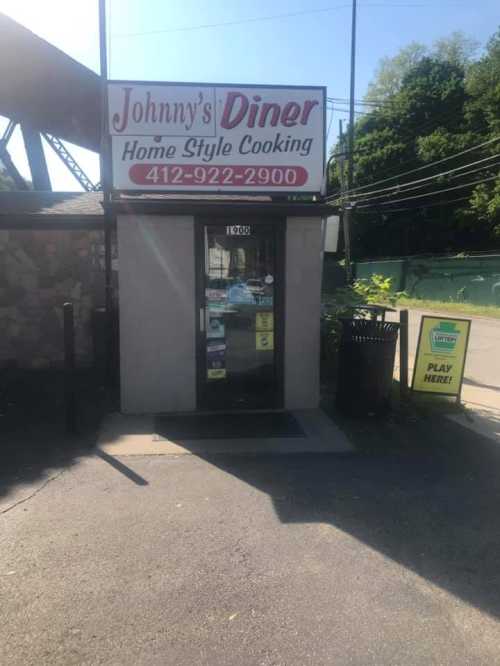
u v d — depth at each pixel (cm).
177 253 637
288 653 266
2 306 897
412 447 557
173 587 315
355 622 288
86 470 483
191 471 485
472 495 445
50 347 909
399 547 363
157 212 623
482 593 315
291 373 670
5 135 1543
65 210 916
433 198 4266
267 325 668
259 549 357
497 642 276
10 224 874
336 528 387
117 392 743
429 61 4784
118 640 273
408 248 4731
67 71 1473
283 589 315
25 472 477
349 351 645
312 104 638
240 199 732
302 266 654
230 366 667
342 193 1941
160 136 629
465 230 4272
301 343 666
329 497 437
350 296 951
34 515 398
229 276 654
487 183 3703
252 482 463
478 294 2759
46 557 344
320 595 310
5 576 324
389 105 4609
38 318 905
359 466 504
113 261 885
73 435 573
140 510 408
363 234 4803
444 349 706
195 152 634
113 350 764
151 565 337
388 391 654
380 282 987
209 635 277
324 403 706
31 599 303
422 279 3238
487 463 516
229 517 400
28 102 1435
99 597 305
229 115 633
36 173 1639
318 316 664
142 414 649
